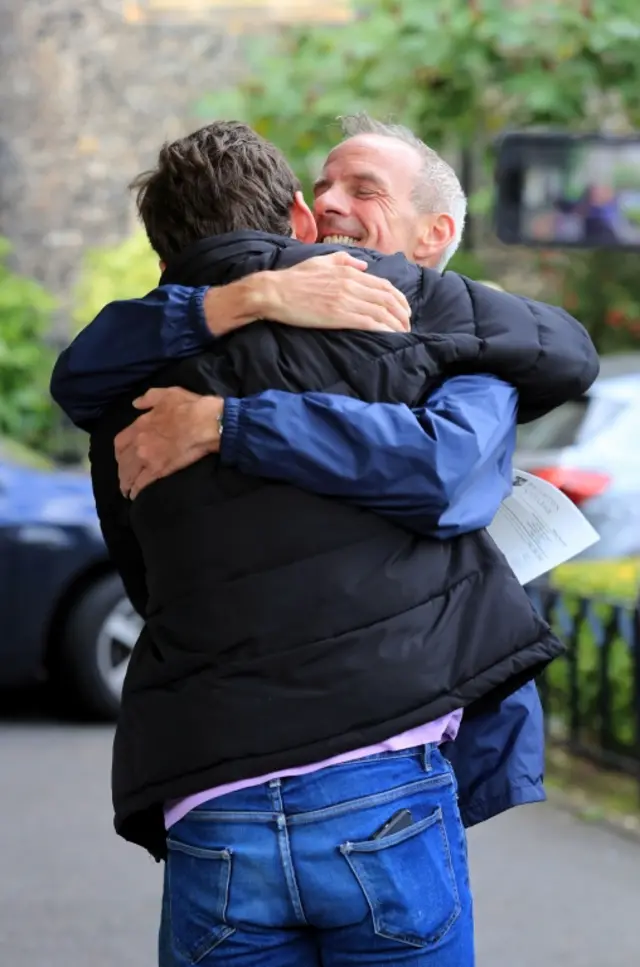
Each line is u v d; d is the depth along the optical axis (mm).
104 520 7133
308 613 6219
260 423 6246
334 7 40281
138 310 6648
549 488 7215
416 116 31797
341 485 6234
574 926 13016
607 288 34250
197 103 34281
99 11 45594
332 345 6477
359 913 6207
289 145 32094
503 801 7098
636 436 23031
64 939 12750
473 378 6602
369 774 6199
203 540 6340
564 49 30844
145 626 6633
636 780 17766
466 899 6453
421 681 6215
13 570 21312
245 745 6145
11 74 45781
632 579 18812
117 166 45938
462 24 30641
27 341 43750
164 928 6598
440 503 6250
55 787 18312
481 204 32281
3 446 22281
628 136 22453
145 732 6387
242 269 6688
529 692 7172
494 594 6422
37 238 45938
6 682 21547
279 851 6184
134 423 6582
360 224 7570
